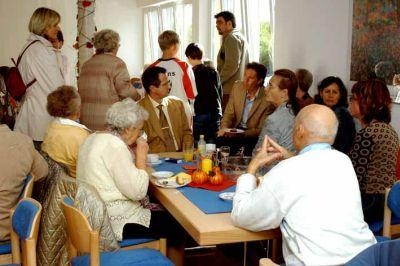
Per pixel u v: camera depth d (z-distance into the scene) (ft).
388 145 8.39
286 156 7.47
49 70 12.26
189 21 25.93
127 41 32.07
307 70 13.44
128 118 7.97
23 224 6.28
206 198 7.55
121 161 7.74
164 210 8.75
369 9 11.99
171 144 11.62
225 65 17.20
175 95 14.07
